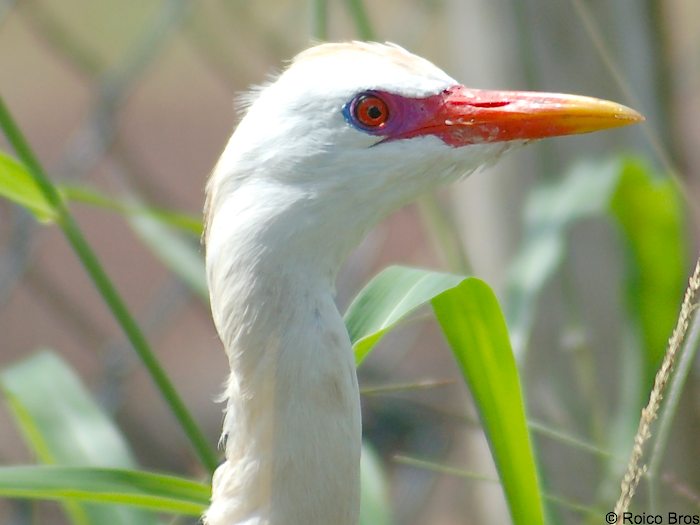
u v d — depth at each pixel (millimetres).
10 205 3283
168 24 3303
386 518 2961
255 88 2920
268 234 2873
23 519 3477
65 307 3506
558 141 3104
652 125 3127
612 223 3111
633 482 2896
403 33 3572
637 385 3020
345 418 2879
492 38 3111
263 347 2873
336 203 2877
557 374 3098
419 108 2885
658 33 3139
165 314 3557
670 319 3018
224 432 2893
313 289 2877
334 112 2875
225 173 2879
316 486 2877
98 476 2887
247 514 2883
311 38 2965
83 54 3299
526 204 3090
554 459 3086
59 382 2980
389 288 2891
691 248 3174
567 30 3105
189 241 3174
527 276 3010
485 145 2889
